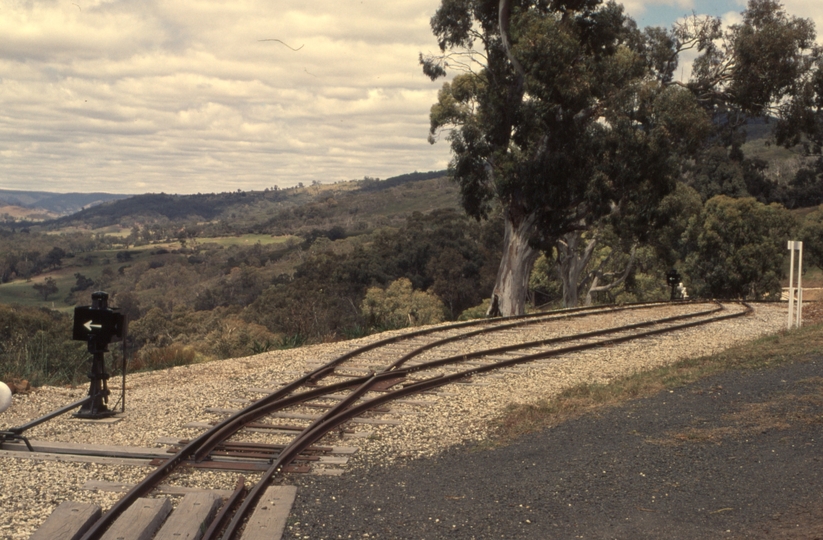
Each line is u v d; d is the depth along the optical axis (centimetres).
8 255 18688
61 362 1282
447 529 509
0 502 541
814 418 706
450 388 1016
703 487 564
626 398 895
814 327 1380
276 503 548
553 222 3003
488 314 3216
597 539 482
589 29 2827
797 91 3316
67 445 698
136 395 978
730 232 4916
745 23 3391
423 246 8175
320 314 5566
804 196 8975
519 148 2997
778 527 476
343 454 698
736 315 1938
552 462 657
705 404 826
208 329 7119
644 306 2327
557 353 1318
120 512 520
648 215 2891
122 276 17138
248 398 947
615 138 2730
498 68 3064
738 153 6769
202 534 490
